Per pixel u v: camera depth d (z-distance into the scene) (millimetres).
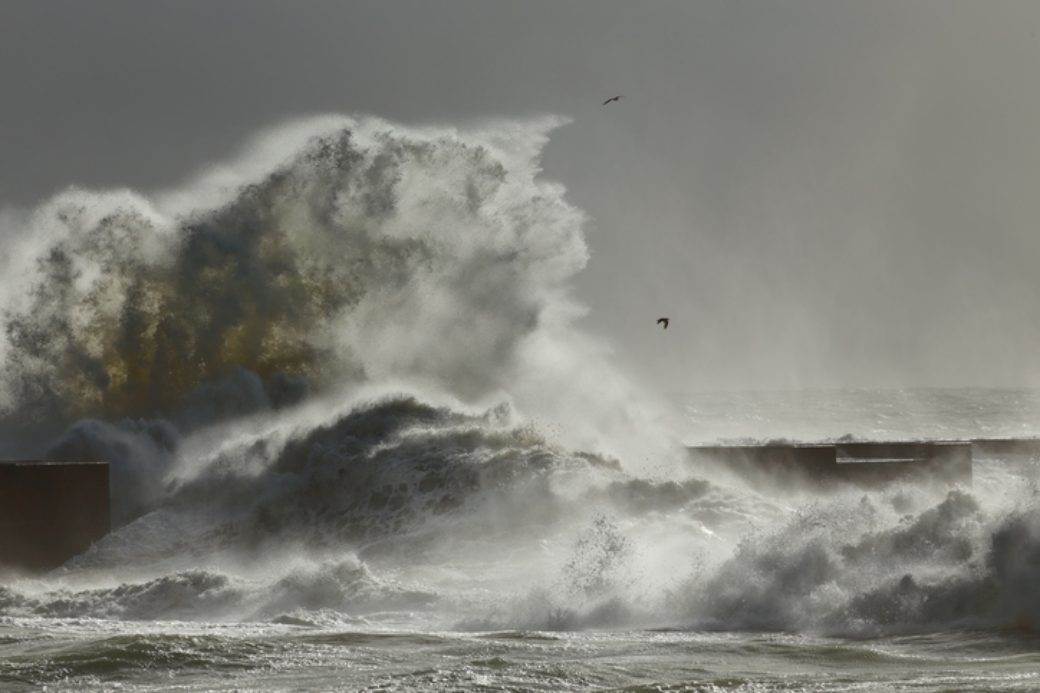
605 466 62938
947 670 32750
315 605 45781
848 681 31734
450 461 62625
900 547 41219
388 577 49156
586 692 31375
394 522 60438
